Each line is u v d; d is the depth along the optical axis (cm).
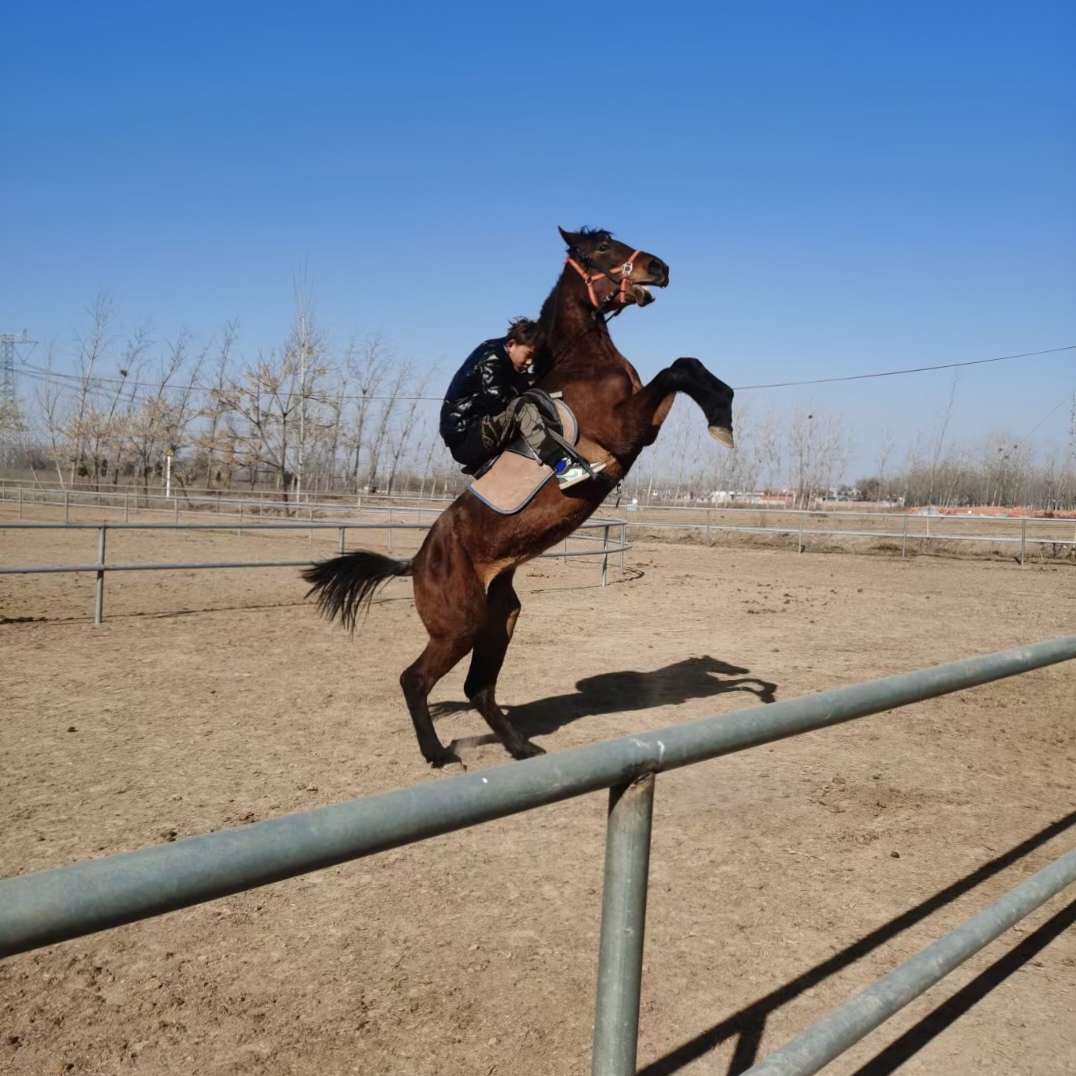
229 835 107
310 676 759
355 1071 264
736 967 323
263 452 4097
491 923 352
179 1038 278
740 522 2981
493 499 503
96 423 4434
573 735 597
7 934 90
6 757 529
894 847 428
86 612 1062
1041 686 767
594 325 512
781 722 175
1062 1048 281
